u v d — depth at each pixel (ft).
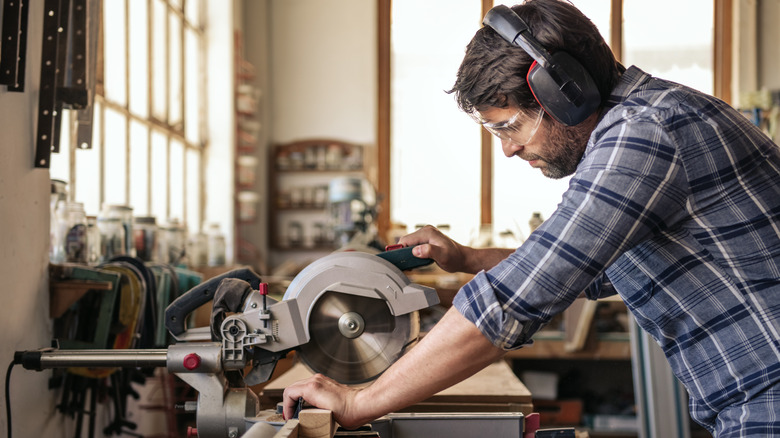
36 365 4.59
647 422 11.57
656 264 3.62
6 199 5.99
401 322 4.42
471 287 3.54
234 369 4.44
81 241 7.70
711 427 3.78
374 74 22.33
